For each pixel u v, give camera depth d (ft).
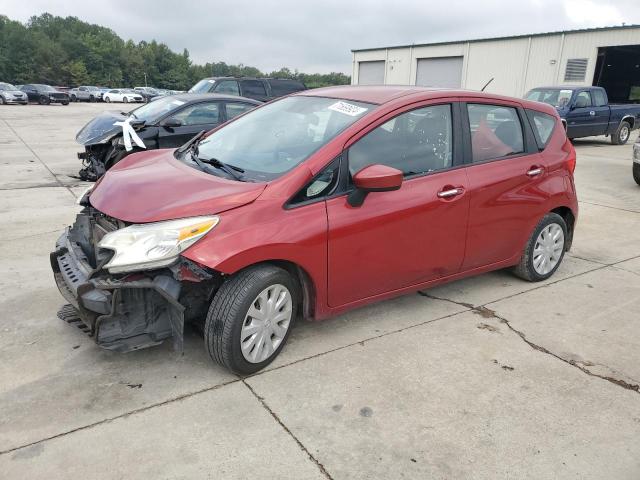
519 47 91.09
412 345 11.96
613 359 11.66
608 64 108.06
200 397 9.82
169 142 27.45
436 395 10.15
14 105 118.73
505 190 13.75
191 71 443.32
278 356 11.26
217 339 9.97
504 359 11.51
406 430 9.14
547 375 10.95
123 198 10.40
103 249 9.82
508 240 14.43
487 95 13.92
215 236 9.57
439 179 12.42
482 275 16.39
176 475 7.97
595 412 9.80
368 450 8.63
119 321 9.79
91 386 10.04
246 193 10.11
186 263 9.45
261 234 9.89
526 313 13.76
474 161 13.30
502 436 9.07
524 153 14.61
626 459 8.61
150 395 9.83
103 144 27.04
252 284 9.96
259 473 8.06
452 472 8.23
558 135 15.70
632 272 16.96
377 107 11.84
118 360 10.94
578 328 13.03
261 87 45.14
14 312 12.84
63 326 12.23
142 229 9.51
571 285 15.74
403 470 8.23
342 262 11.09
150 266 9.29
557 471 8.31
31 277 15.01
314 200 10.65
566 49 84.99
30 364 10.69
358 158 11.23
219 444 8.63
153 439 8.68
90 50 361.71
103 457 8.27
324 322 12.90
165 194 10.25
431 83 107.76
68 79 329.11
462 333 12.60
